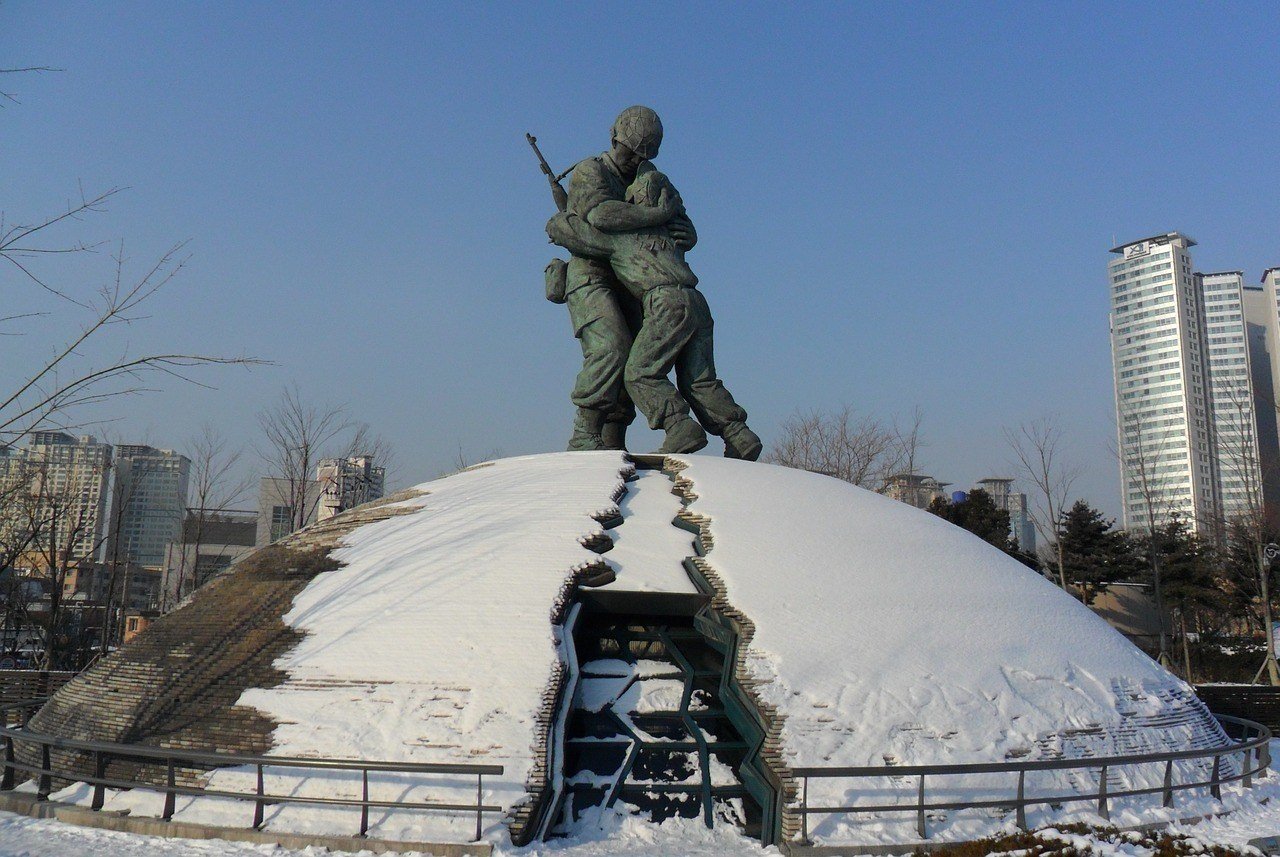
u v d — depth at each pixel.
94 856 11.51
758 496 18.25
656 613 15.34
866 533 17.50
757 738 13.39
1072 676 15.28
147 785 13.01
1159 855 10.86
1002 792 13.16
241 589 17.28
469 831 12.05
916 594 15.94
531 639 14.18
